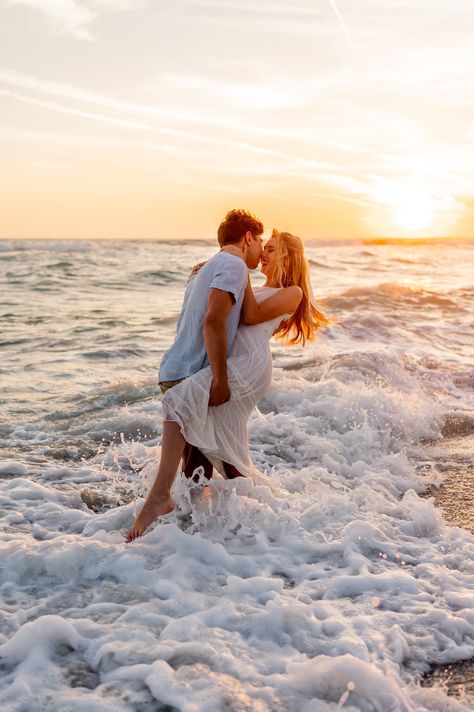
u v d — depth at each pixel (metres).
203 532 3.27
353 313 11.58
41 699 2.06
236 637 2.40
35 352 9.15
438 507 3.88
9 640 2.32
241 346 3.34
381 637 2.43
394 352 7.68
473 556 3.17
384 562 3.09
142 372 7.86
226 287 3.14
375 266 32.22
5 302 15.79
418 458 4.83
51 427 5.41
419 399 5.90
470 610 2.63
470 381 7.17
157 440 4.99
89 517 3.51
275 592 2.71
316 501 3.66
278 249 3.55
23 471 4.29
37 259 33.53
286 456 4.67
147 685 2.12
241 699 2.05
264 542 3.19
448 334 10.44
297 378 6.60
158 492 3.22
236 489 3.45
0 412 5.90
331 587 2.81
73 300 16.58
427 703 2.10
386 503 3.74
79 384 7.15
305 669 2.16
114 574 2.88
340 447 4.81
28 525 3.41
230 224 3.42
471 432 5.48
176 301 16.70
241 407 3.39
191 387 3.21
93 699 2.05
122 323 12.12
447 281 24.00
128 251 46.25
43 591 2.75
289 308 3.44
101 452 4.77
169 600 2.64
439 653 2.39
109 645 2.30
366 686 2.11
